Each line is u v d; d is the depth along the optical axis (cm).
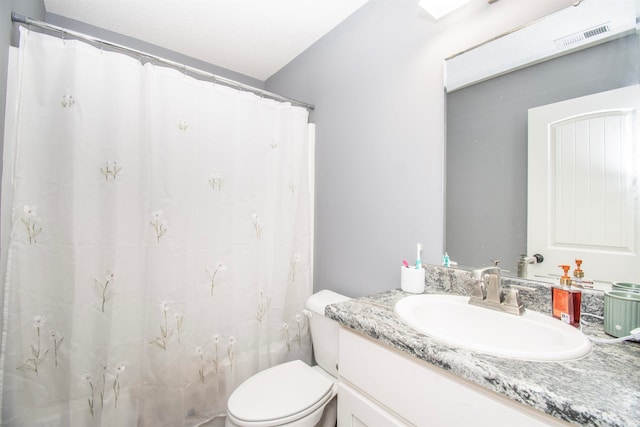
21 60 105
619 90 79
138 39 180
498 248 102
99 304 116
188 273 136
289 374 128
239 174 152
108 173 118
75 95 112
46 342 109
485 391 58
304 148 177
